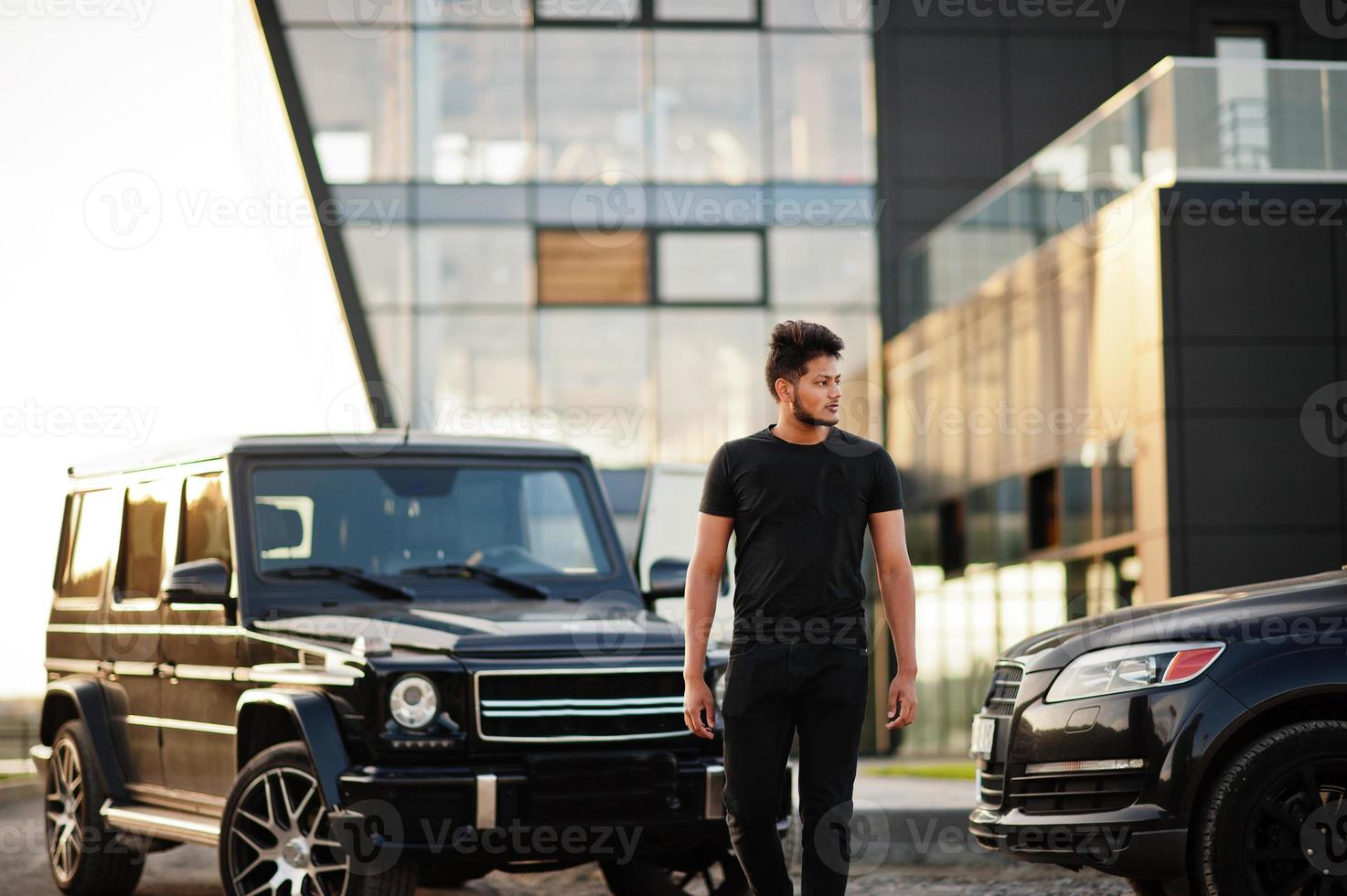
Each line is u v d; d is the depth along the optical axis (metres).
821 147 53.31
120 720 17.91
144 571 17.97
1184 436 35.12
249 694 14.78
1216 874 12.94
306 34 51.94
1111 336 37.75
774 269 52.62
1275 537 35.09
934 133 53.75
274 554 16.28
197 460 17.34
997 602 44.94
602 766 13.95
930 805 20.78
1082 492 39.56
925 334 50.50
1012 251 43.72
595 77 52.66
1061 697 13.88
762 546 11.75
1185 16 54.09
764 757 11.71
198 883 19.38
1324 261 35.72
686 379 52.00
